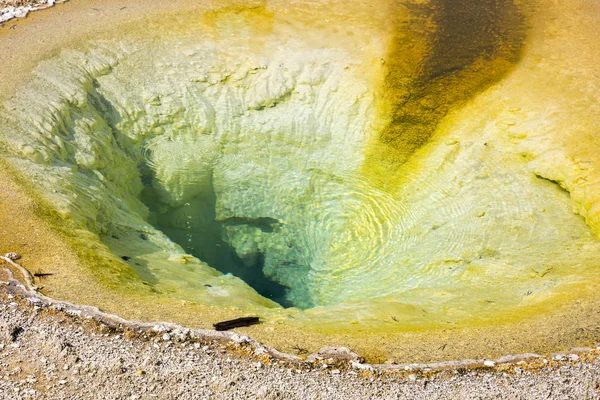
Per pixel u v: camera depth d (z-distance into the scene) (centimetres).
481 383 816
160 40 1680
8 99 1362
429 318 995
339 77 1647
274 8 1830
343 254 1542
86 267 1002
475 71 1628
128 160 1565
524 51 1680
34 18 1736
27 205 1100
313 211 1666
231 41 1702
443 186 1477
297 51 1678
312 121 1653
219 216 1700
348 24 1770
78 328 873
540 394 800
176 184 1634
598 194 1270
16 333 861
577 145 1377
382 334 923
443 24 1794
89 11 1788
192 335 877
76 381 798
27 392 777
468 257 1278
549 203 1345
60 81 1480
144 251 1238
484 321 970
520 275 1162
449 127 1548
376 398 790
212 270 1267
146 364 826
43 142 1316
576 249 1208
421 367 841
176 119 1638
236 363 837
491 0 1923
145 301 961
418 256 1355
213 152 1666
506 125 1481
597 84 1529
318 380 816
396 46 1698
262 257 1678
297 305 1498
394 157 1577
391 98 1619
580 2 1919
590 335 911
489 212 1372
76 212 1166
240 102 1667
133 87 1608
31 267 979
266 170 1688
